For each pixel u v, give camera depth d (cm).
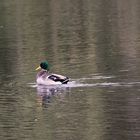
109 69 2939
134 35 4041
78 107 2358
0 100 2494
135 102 2369
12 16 5228
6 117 2262
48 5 5869
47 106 2389
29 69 3050
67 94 2548
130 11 5322
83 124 2142
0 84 2769
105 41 3844
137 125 2103
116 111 2273
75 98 2480
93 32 4259
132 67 2964
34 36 4156
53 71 2936
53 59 3281
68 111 2311
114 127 2089
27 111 2331
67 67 3034
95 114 2250
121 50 3478
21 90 2655
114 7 5650
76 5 5875
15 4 5962
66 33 4259
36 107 2383
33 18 5078
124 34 4103
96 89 2594
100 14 5219
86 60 3212
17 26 4681
